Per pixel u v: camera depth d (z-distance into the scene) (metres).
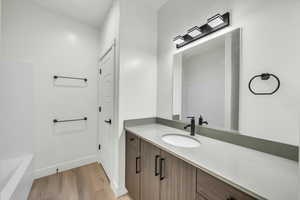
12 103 1.57
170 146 1.01
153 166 1.17
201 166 0.72
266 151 0.89
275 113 0.86
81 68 2.32
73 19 2.22
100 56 2.36
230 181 0.59
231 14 1.09
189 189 0.83
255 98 0.95
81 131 2.34
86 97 2.38
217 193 0.67
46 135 2.01
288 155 0.80
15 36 1.75
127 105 1.70
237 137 1.04
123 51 1.64
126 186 1.65
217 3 1.19
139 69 1.78
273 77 0.86
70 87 2.21
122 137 1.67
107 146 2.02
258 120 0.93
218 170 0.67
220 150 0.94
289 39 0.80
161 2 1.77
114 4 1.75
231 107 1.10
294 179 0.60
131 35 1.70
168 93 1.75
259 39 0.93
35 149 1.93
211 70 1.27
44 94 1.99
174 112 1.67
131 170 1.53
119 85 1.63
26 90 1.65
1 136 1.51
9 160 1.53
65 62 2.16
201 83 1.36
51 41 2.03
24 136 1.63
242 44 1.02
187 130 1.49
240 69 1.04
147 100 1.87
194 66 1.43
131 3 1.69
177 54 1.62
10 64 1.56
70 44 2.20
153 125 1.79
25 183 1.38
